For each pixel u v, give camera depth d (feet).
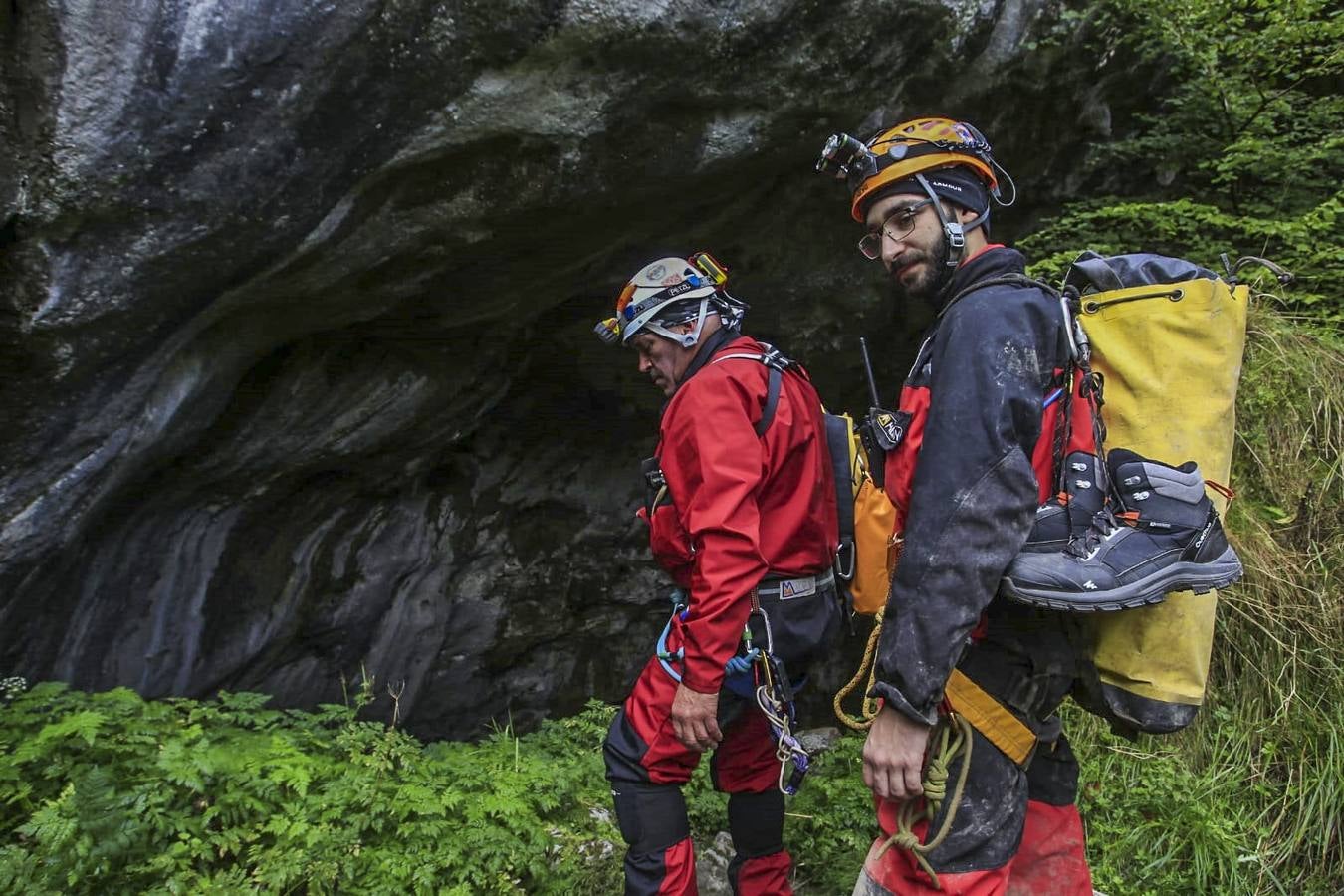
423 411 10.74
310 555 11.29
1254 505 9.91
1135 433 4.76
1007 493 4.33
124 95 5.75
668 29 7.37
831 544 6.77
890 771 4.57
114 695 8.85
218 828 8.16
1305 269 12.05
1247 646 9.27
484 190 7.95
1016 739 4.94
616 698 15.02
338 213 7.34
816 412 6.88
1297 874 8.27
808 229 11.31
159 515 9.32
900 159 4.99
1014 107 11.36
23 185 5.79
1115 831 8.61
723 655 6.01
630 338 7.11
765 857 7.42
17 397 6.82
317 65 6.26
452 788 9.00
